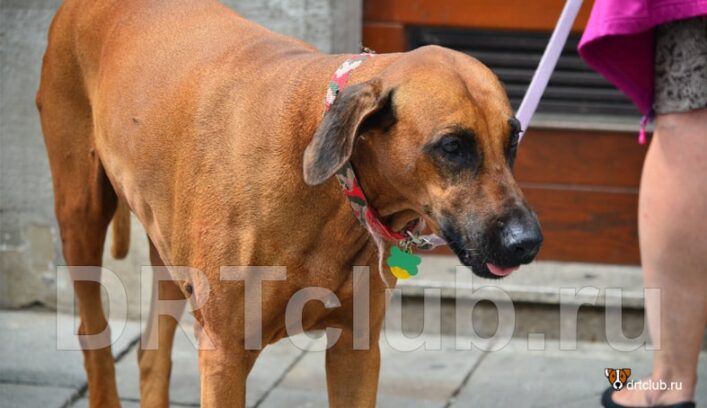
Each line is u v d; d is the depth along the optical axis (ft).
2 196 16.55
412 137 9.35
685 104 11.59
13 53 16.02
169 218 11.34
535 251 9.12
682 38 11.52
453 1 16.02
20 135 16.30
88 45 12.72
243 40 11.33
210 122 10.75
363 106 9.36
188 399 14.51
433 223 9.53
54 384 14.76
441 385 14.87
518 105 16.43
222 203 10.48
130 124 11.72
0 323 16.52
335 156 9.27
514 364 15.43
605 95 16.33
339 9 15.49
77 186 13.10
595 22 11.74
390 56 9.99
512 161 9.55
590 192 16.48
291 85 10.39
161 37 11.91
